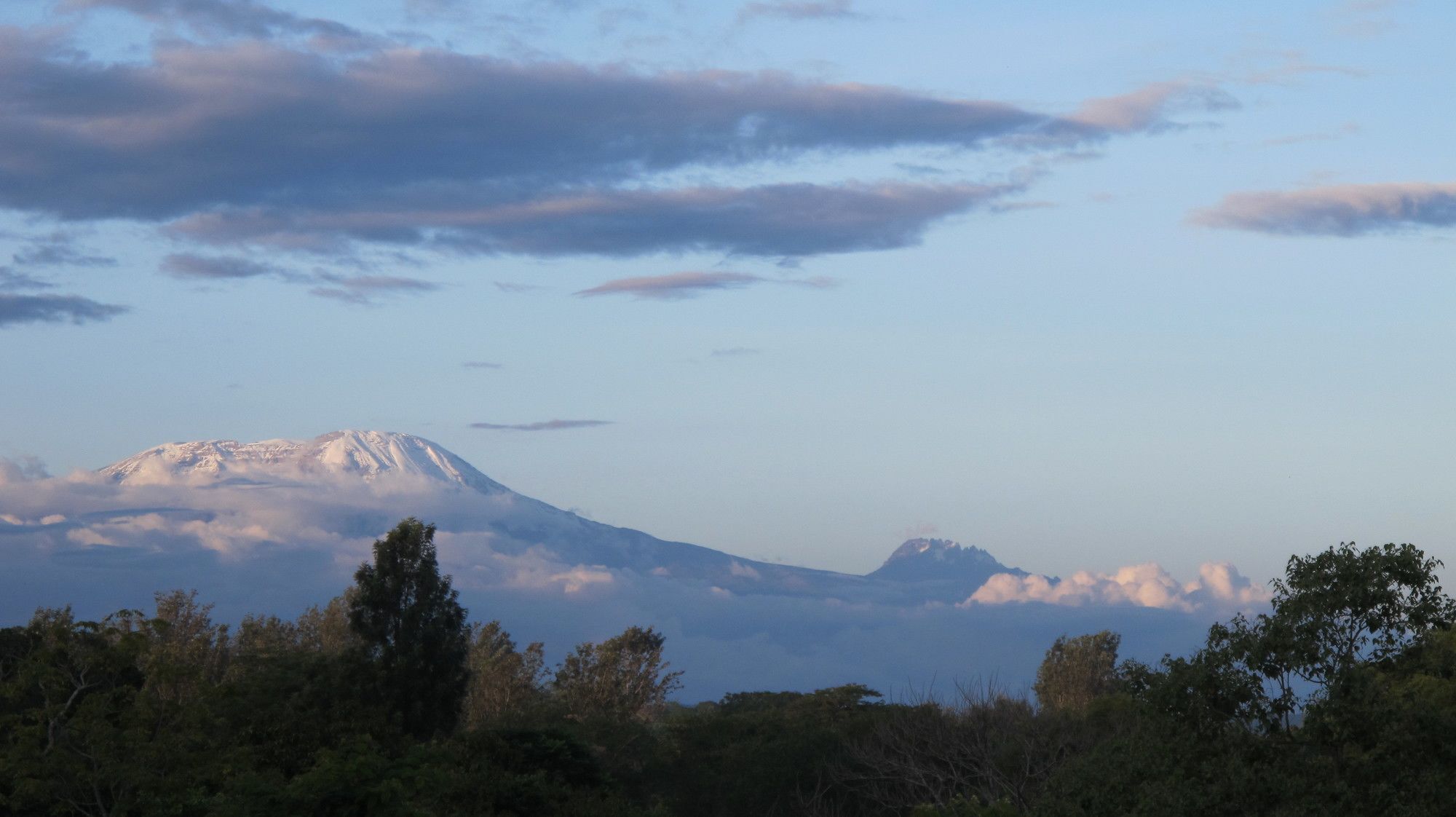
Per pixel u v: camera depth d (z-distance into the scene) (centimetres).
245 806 2803
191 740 3212
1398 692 2045
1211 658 2084
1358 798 1905
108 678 3284
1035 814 2423
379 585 5884
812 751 5941
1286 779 1939
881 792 5194
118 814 2980
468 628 6078
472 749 5122
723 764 6406
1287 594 2108
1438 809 1861
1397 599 2041
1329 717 1945
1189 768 2097
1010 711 4712
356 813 2808
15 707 3703
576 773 5306
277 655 6366
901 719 4919
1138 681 2245
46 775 2991
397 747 4828
